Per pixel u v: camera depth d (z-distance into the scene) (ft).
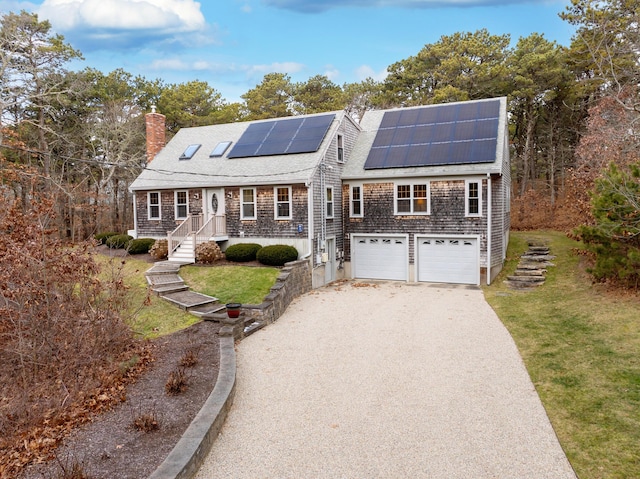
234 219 62.59
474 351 30.99
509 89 100.68
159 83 122.62
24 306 27.04
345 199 66.03
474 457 17.98
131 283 48.88
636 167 35.50
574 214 63.26
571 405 21.81
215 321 37.91
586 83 81.41
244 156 64.69
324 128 63.57
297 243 58.23
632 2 56.90
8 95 72.38
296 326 39.65
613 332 30.35
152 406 22.09
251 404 23.67
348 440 19.62
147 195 69.21
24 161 79.56
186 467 16.25
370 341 34.45
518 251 68.69
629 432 18.84
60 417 20.71
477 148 57.62
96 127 94.27
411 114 70.13
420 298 50.16
